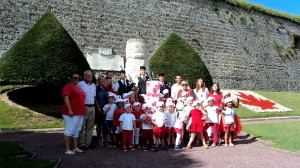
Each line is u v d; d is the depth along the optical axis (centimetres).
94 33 1705
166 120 694
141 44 1117
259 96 1980
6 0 1466
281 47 2656
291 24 2791
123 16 1833
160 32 1970
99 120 747
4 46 1421
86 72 695
